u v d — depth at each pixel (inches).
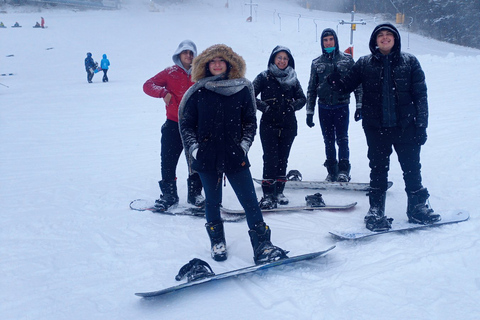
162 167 178.9
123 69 956.6
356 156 253.3
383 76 138.9
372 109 141.6
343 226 150.3
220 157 121.7
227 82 120.6
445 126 300.5
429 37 1811.0
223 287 111.4
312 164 243.1
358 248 128.3
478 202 161.8
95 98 575.5
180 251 136.9
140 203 185.5
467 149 237.1
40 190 213.2
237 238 146.3
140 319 98.6
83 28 1585.9
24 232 157.4
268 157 172.7
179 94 171.3
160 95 164.9
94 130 379.2
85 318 100.2
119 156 286.0
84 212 178.4
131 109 488.7
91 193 205.5
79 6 2143.2
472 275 107.0
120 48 1266.0
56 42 1346.0
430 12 1893.5
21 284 118.0
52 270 126.2
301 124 378.9
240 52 1143.0
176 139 175.0
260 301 102.3
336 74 147.9
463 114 334.3
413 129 139.6
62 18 1824.6
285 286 108.1
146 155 286.5
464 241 126.7
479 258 115.6
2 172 250.5
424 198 144.2
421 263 114.1
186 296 108.2
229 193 200.2
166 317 98.6
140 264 128.0
